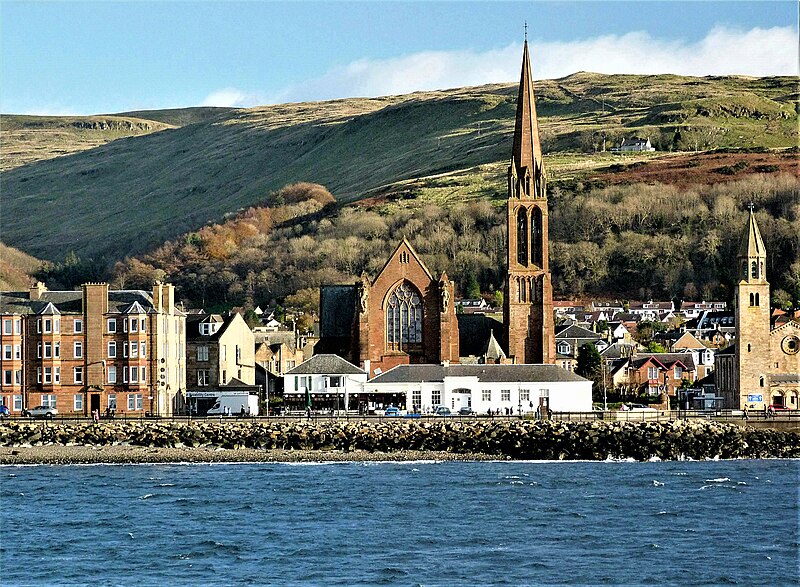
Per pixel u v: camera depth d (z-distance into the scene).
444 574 128.88
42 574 129.50
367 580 126.38
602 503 168.88
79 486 185.88
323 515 160.50
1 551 140.12
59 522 157.00
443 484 186.12
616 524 154.50
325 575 128.50
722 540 145.50
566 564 133.38
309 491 179.50
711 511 163.12
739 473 198.88
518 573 129.50
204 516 160.38
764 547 141.88
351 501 170.50
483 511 163.00
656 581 126.88
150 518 159.38
